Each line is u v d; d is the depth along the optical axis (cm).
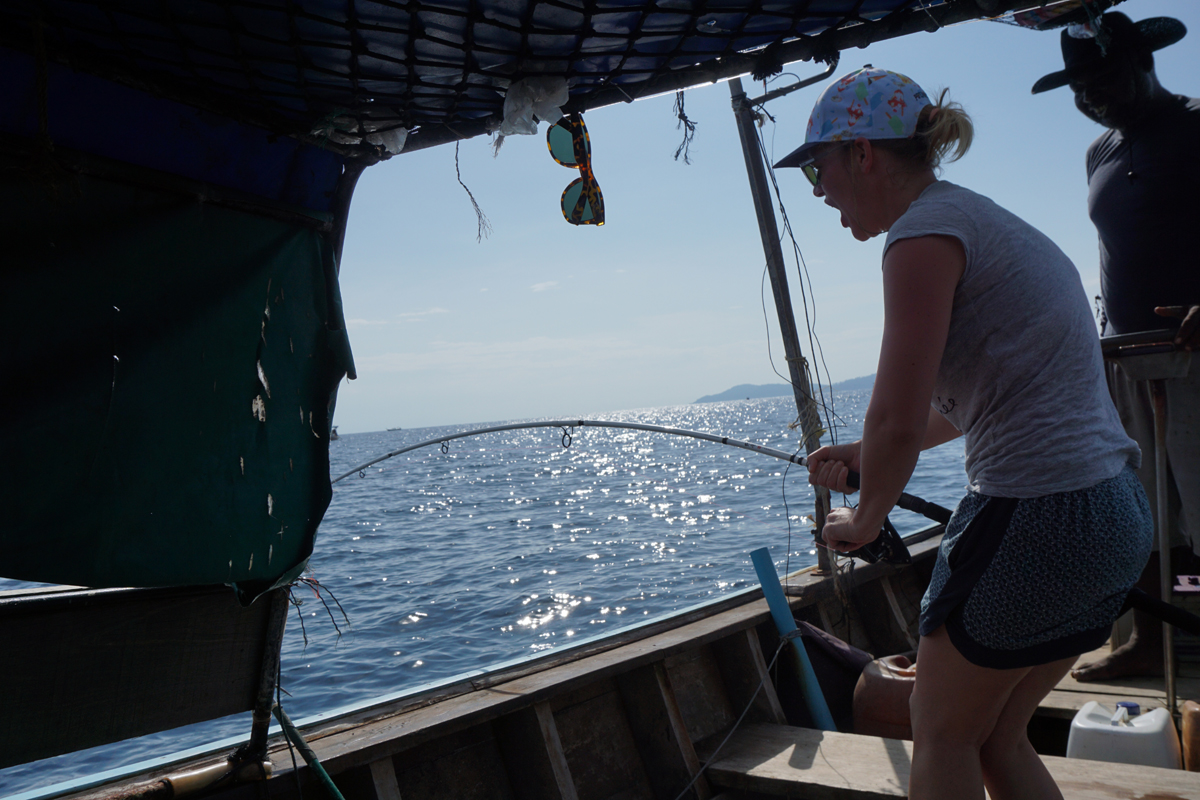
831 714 300
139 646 172
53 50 142
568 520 1709
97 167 152
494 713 219
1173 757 221
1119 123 291
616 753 256
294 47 151
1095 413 119
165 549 164
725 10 155
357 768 200
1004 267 118
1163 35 271
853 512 134
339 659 698
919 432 115
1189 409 273
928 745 126
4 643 153
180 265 168
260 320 184
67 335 150
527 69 167
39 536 146
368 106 180
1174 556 294
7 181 142
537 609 867
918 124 129
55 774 482
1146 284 293
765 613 307
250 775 186
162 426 164
